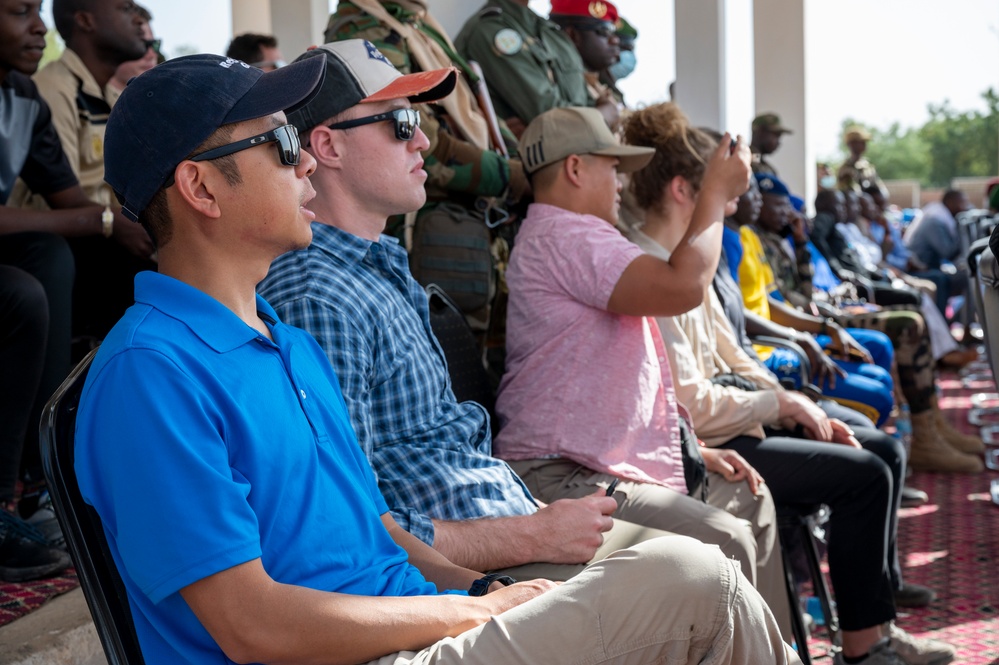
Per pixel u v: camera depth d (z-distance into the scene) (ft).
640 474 8.19
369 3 10.76
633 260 8.22
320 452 4.70
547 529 6.37
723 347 11.28
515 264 8.86
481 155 10.44
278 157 4.58
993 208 17.87
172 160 4.45
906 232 41.22
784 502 9.56
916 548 13.97
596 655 4.37
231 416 4.29
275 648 4.16
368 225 6.88
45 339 8.32
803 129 25.93
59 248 9.02
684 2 22.58
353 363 6.07
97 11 11.43
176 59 4.60
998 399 24.89
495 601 4.85
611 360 8.39
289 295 6.11
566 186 8.94
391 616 4.46
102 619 4.36
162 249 4.66
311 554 4.48
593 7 15.51
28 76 10.03
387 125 6.79
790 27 25.76
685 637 4.42
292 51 19.36
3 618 6.90
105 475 4.10
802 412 9.89
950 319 33.60
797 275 18.56
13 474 8.21
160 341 4.23
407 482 6.42
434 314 8.20
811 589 12.23
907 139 200.13
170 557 3.97
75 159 11.47
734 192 8.57
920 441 18.37
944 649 9.79
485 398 8.50
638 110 10.65
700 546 4.58
